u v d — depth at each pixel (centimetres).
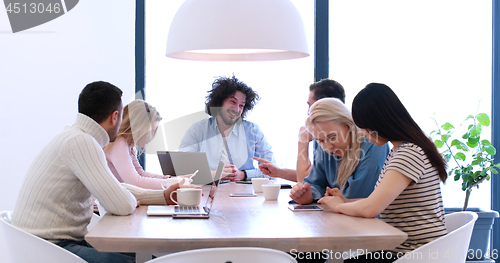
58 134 179
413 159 161
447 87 342
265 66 332
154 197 188
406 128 167
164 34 329
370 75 340
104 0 320
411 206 165
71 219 177
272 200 200
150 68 328
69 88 319
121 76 323
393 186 158
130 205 166
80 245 178
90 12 319
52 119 318
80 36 318
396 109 169
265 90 332
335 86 264
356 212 161
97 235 133
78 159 166
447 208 341
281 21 178
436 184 168
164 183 215
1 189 314
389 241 135
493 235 342
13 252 163
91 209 193
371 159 194
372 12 340
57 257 154
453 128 319
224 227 145
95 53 320
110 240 131
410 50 341
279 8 179
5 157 314
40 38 315
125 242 131
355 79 340
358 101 172
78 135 170
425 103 342
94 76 321
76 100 320
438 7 342
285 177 259
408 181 160
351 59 340
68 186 173
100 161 167
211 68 329
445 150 326
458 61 342
